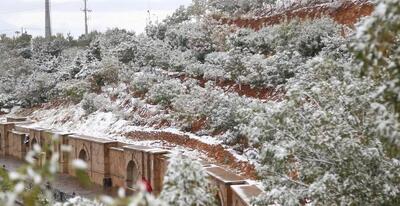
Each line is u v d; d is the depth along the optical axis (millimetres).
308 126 10094
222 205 18078
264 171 10641
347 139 9500
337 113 9930
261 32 31672
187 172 8391
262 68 26438
